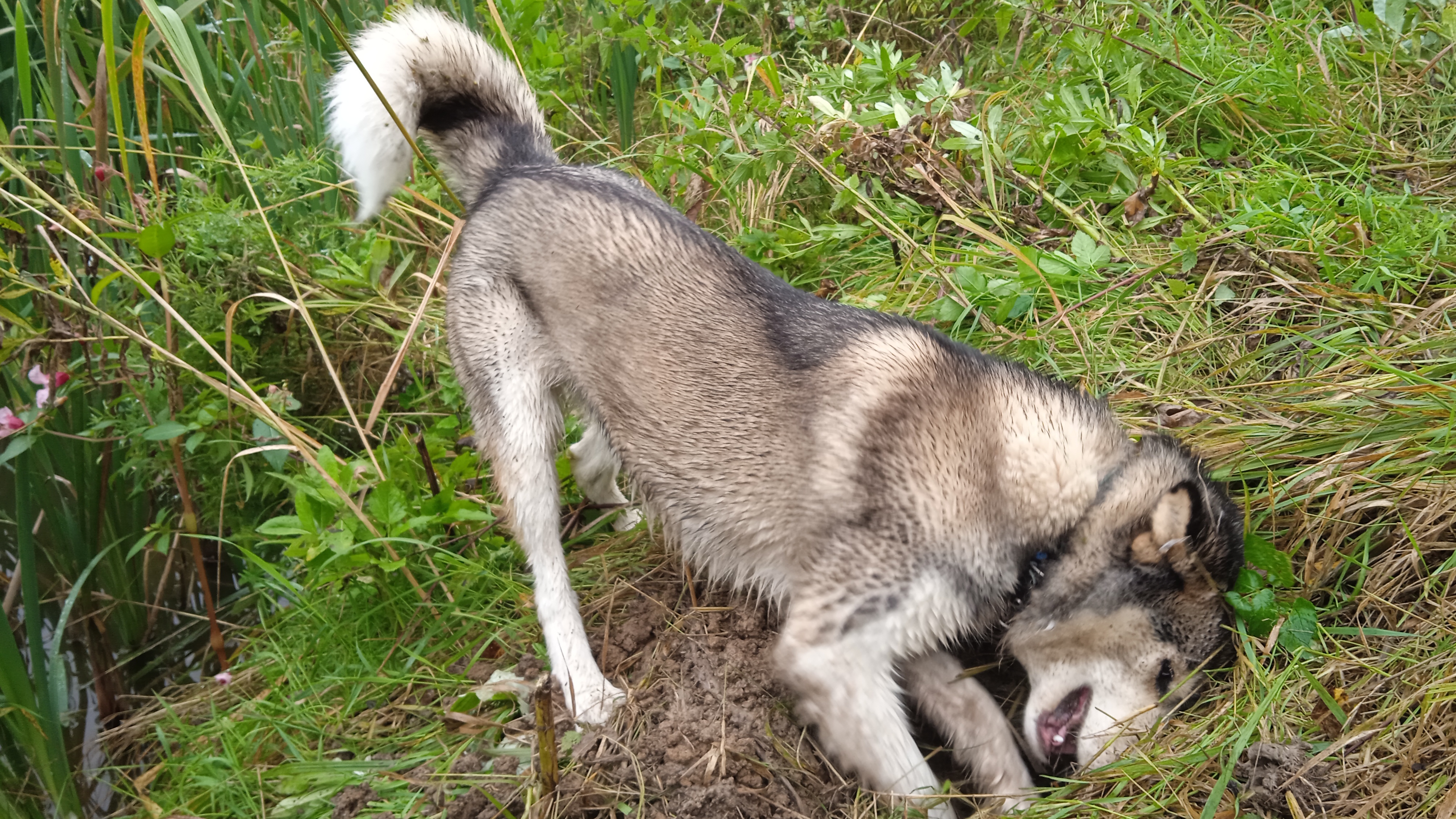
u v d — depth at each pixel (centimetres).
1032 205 179
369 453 149
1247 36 207
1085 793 122
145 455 158
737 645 136
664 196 192
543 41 210
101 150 158
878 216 179
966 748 130
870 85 195
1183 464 130
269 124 185
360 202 164
